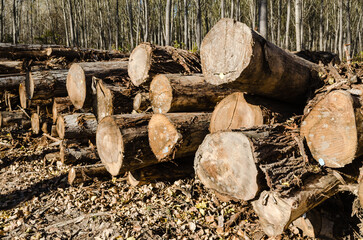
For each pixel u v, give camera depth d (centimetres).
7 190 442
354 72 315
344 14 2742
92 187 431
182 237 305
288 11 1422
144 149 356
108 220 344
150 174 399
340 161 248
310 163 267
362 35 2820
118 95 442
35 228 336
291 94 331
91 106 510
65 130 486
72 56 698
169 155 343
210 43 293
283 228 237
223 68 280
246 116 316
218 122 343
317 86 326
